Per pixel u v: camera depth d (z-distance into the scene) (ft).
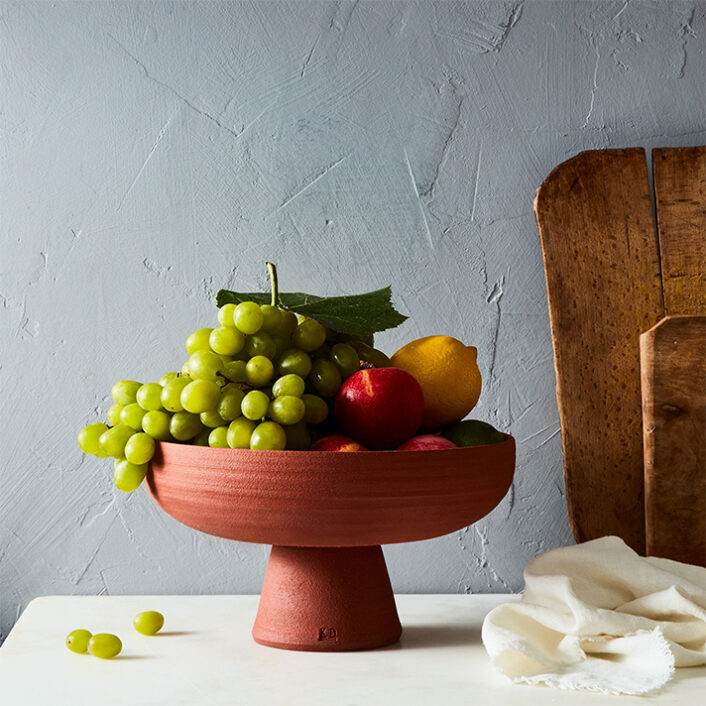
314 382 2.78
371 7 3.71
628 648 2.65
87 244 3.66
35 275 3.65
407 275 3.70
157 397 2.76
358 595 2.89
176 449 2.67
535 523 3.68
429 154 3.71
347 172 3.70
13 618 3.64
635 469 3.53
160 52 3.68
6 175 3.65
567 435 3.54
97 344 3.66
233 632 3.08
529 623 2.79
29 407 3.64
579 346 3.55
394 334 3.69
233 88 3.69
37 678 2.61
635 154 3.59
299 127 3.70
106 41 3.67
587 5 3.72
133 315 3.66
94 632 3.08
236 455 2.56
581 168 3.59
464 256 3.70
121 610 3.38
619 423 3.54
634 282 3.55
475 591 3.69
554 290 3.55
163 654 2.84
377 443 2.70
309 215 3.70
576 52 3.72
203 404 2.61
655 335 3.44
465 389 2.91
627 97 3.71
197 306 3.67
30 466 3.64
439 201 3.70
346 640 2.85
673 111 3.71
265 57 3.70
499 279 3.71
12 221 3.65
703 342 3.42
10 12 3.66
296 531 2.58
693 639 2.72
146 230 3.67
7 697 2.45
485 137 3.71
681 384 3.43
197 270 3.67
